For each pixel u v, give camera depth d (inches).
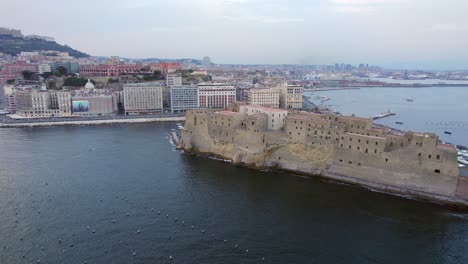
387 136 5319.9
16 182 5378.9
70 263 3344.0
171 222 4168.3
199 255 3508.9
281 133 6156.5
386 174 5162.4
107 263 3353.8
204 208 4549.7
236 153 6515.8
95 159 6692.9
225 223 4158.5
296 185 5388.8
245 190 5167.3
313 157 5841.5
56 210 4431.6
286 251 3587.6
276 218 4284.0
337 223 4160.9
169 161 6628.9
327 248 3641.7
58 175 5723.4
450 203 4675.2
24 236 3799.2
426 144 4832.7
